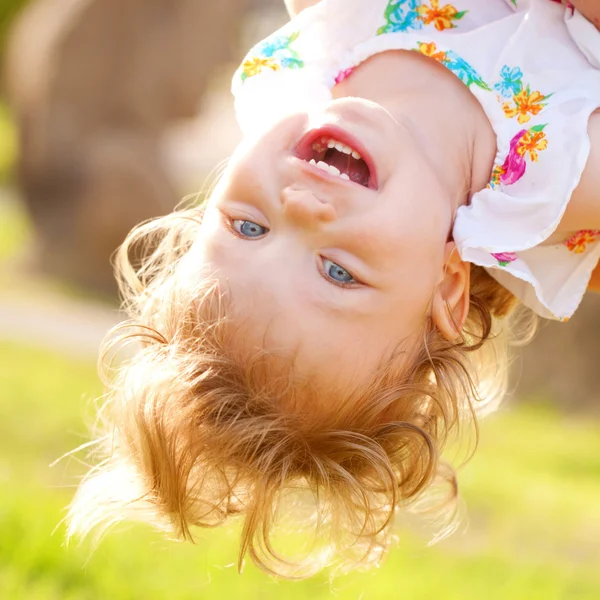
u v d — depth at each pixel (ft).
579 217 9.05
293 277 8.37
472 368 9.78
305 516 9.84
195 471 9.00
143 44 46.16
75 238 45.73
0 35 80.84
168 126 47.19
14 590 13.09
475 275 10.05
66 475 18.61
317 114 8.72
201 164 62.54
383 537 9.91
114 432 9.76
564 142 8.76
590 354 40.11
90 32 45.88
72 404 23.82
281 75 9.87
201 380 8.59
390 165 8.49
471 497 21.99
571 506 22.47
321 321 8.38
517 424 33.96
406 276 8.47
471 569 16.94
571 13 9.55
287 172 8.47
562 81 9.12
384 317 8.52
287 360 8.42
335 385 8.55
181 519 9.04
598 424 36.86
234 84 10.00
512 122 9.09
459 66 9.27
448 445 10.50
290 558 10.31
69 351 33.09
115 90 46.16
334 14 9.76
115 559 14.38
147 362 9.08
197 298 8.66
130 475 9.59
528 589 16.12
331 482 9.01
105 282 45.11
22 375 26.81
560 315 9.66
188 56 46.52
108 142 46.03
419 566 16.74
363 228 8.29
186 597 13.84
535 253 9.53
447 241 8.94
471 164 9.22
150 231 10.75
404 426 9.04
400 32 9.66
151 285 10.05
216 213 8.81
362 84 9.63
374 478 9.12
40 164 46.21
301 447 8.81
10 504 15.47
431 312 8.92
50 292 43.11
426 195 8.52
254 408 8.59
